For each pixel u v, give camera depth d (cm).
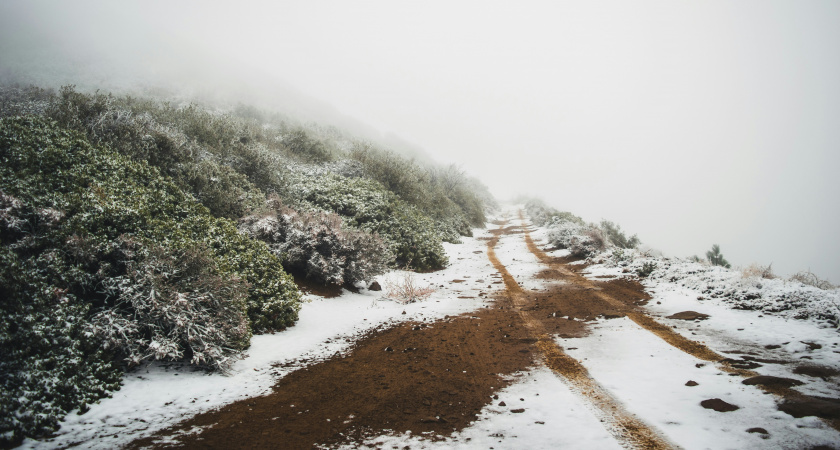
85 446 338
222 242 790
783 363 475
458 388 465
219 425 382
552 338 653
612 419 369
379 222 1550
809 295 703
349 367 551
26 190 579
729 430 331
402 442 341
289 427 376
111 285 531
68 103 1021
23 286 452
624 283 1084
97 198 644
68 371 420
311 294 946
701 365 489
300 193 1562
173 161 1103
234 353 570
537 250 1967
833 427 320
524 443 333
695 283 939
